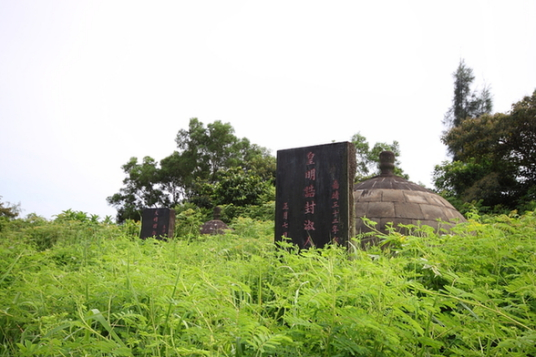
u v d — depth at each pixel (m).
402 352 1.93
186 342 2.11
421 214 7.63
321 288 2.60
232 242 5.89
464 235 4.02
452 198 20.67
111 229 9.20
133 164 36.69
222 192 24.09
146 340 2.20
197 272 2.86
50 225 9.37
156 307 2.35
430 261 2.92
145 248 5.58
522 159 19.75
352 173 5.77
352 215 5.67
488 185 19.33
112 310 2.55
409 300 2.01
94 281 2.90
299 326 2.09
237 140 35.97
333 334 1.95
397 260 2.84
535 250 3.22
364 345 1.97
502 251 3.14
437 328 2.04
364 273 2.87
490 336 1.96
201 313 2.11
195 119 35.75
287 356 1.90
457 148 21.86
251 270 3.58
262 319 2.34
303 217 5.93
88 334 1.94
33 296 2.73
